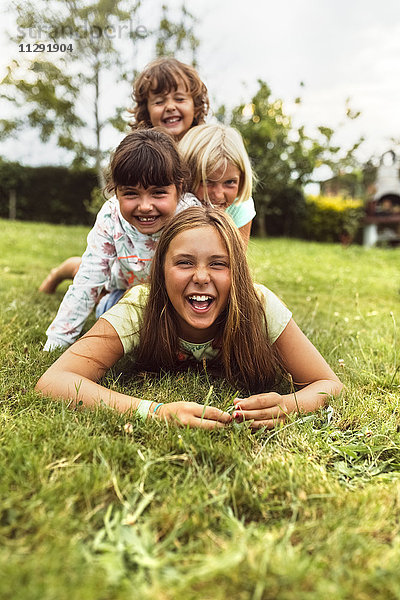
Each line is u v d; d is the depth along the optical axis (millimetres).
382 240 17641
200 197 2592
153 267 1902
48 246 7301
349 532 1074
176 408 1606
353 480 1371
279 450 1500
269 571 939
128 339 1934
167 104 2988
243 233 2855
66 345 2309
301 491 1242
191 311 1812
